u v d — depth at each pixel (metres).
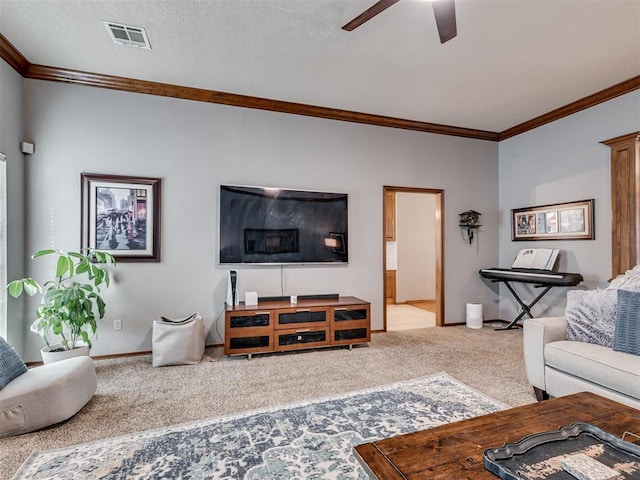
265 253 4.01
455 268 5.02
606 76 3.50
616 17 2.56
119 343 3.53
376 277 4.55
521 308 4.86
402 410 2.33
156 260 3.64
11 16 2.53
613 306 2.31
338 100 4.07
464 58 3.15
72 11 2.48
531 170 4.76
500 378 2.91
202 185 3.83
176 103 3.75
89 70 3.35
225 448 1.90
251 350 3.44
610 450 1.18
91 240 3.44
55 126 3.37
